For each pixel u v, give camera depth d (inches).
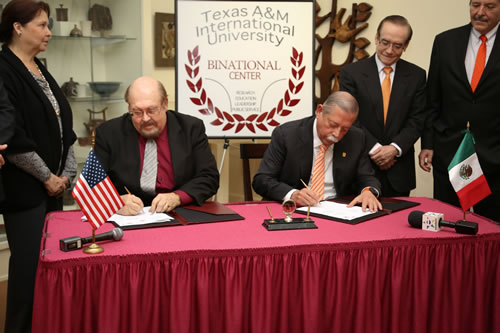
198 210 88.0
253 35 128.3
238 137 129.9
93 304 65.4
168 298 67.4
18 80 90.4
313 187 99.3
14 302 92.2
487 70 106.0
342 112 89.6
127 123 95.7
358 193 100.8
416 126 114.5
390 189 114.7
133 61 144.6
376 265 73.0
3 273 130.2
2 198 86.8
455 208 94.6
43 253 65.5
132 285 65.5
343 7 156.4
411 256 74.3
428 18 150.8
